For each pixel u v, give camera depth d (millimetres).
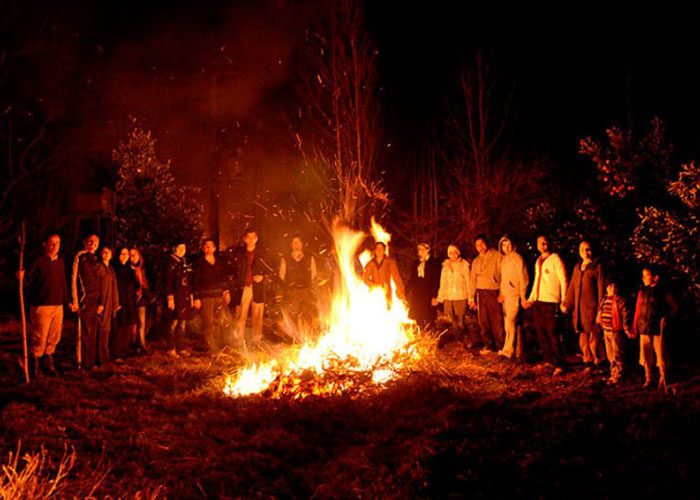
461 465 5957
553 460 5949
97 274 9992
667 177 11758
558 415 7113
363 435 6953
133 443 6578
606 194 12180
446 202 18609
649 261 9523
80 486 5469
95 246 10070
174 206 16141
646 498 5301
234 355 11008
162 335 13180
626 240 11414
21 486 5043
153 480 5727
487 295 10820
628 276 11031
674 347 10391
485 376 9195
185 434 6906
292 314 13039
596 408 7238
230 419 7375
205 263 11445
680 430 6453
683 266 9125
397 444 6609
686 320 9594
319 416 7398
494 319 10781
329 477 5879
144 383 8984
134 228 15391
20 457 6047
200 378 9344
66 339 12562
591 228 11891
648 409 7168
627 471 5688
